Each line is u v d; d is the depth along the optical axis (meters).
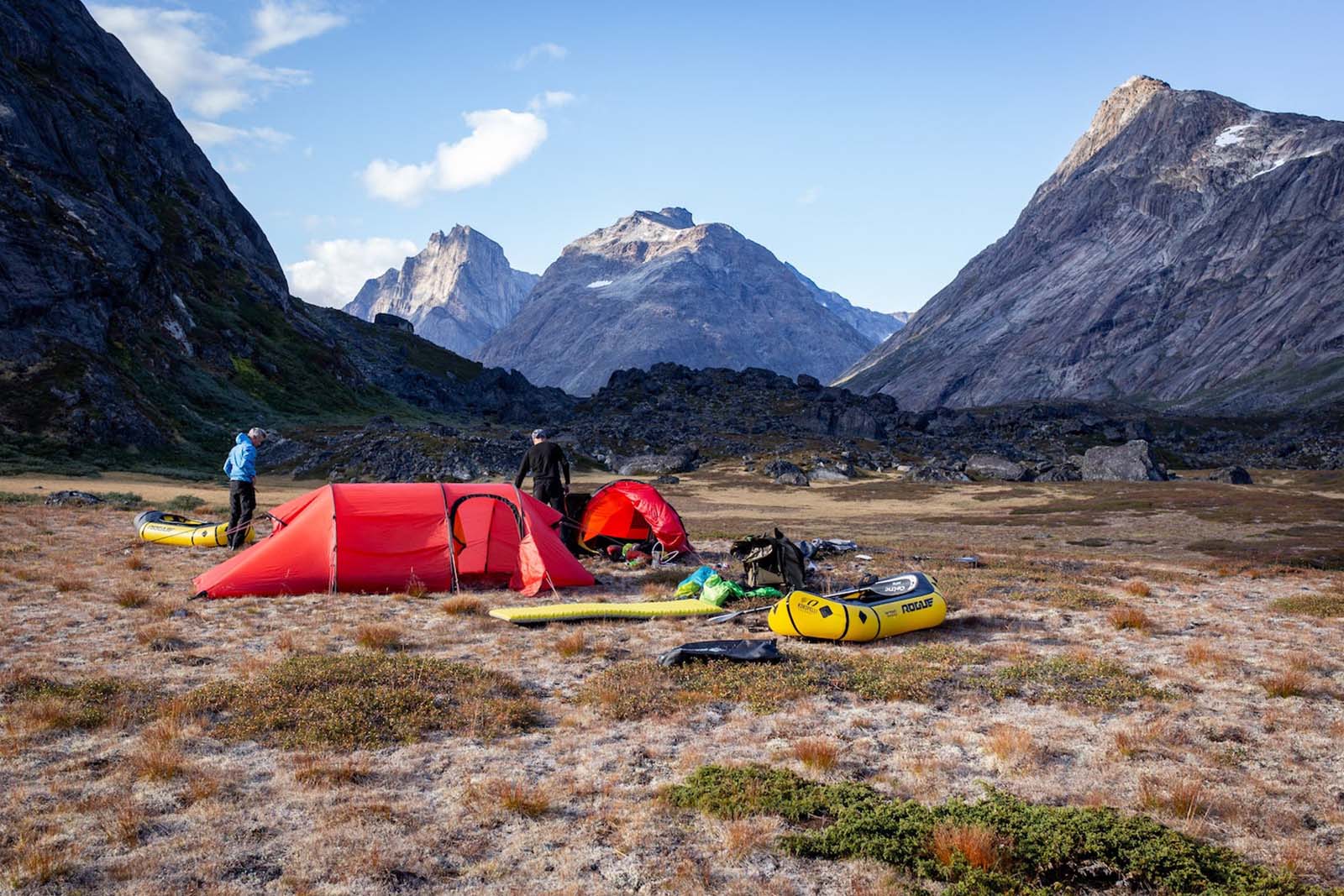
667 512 21.23
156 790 7.41
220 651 11.98
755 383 171.75
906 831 6.73
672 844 6.65
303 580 16.22
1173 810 7.32
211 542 20.66
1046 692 10.51
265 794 7.41
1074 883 6.15
